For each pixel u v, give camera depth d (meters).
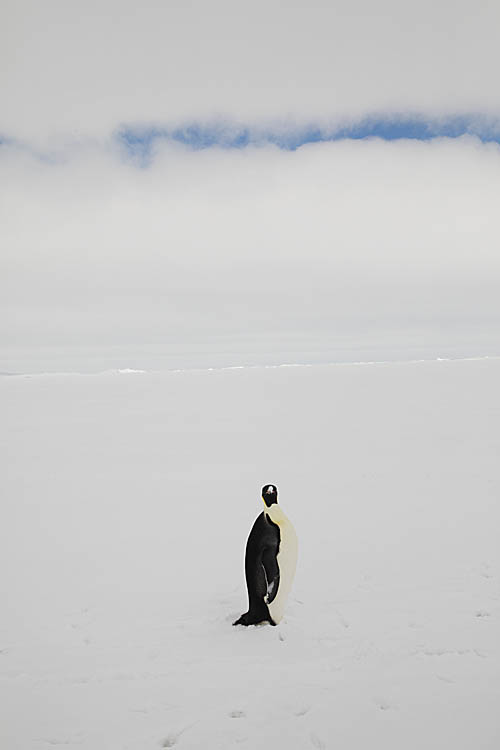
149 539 7.41
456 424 14.60
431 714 3.61
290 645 4.53
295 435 14.18
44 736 3.52
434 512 8.02
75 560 6.74
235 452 12.52
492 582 5.70
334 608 5.18
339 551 6.67
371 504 8.50
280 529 4.69
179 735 3.47
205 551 6.93
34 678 4.19
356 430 14.52
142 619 5.14
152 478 10.55
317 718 3.60
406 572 6.01
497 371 23.97
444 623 4.85
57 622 5.14
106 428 15.65
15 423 16.52
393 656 4.32
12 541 7.43
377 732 3.45
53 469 11.43
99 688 4.02
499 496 8.68
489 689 3.87
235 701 3.79
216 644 4.59
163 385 23.53
